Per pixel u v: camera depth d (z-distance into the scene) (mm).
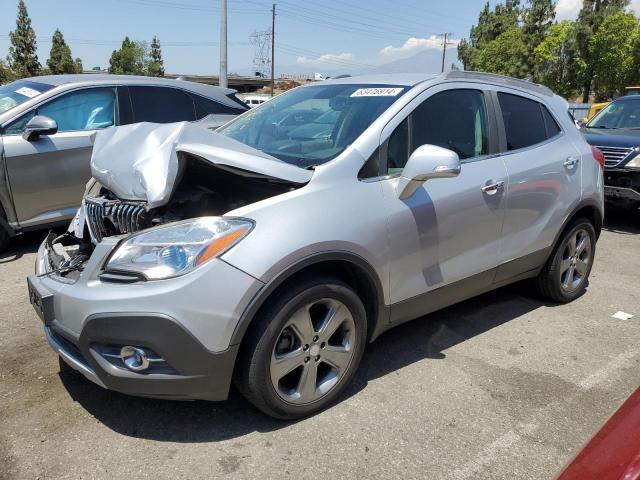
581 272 4570
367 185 2900
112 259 2477
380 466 2486
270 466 2465
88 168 5668
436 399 3035
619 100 8750
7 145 5191
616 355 3625
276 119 3719
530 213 3840
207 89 6824
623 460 1401
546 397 3090
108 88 5977
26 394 2984
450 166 2732
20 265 5156
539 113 4129
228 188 3016
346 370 2914
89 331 2404
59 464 2445
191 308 2330
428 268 3209
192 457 2512
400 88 3383
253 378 2539
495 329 3982
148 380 2389
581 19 42594
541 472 2482
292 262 2508
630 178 6980
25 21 53125
